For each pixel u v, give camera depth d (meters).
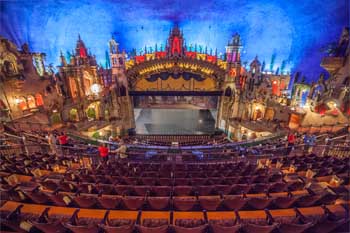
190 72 31.20
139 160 11.68
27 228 4.48
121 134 31.20
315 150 12.99
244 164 10.13
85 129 25.53
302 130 21.53
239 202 5.56
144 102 36.69
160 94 31.20
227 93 31.17
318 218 5.13
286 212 5.62
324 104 21.39
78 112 27.31
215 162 11.10
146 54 31.20
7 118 18.39
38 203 5.94
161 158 12.25
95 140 16.52
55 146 11.41
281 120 27.06
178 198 6.23
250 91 29.39
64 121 25.36
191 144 24.88
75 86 27.44
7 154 10.88
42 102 23.25
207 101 36.16
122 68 30.19
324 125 19.53
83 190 6.59
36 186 6.68
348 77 18.77
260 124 27.55
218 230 4.35
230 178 7.47
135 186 6.48
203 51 31.00
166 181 7.39
